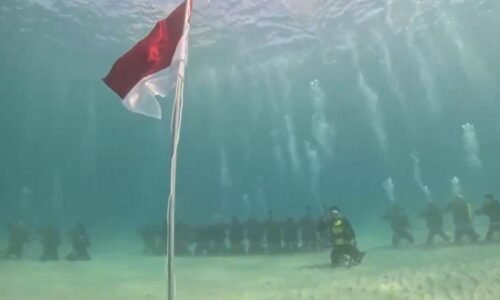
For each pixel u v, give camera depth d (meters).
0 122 55.12
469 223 12.23
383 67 42.12
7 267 13.05
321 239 14.54
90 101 49.41
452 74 46.97
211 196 68.19
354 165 65.69
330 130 59.84
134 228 33.59
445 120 58.66
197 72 36.25
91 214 62.66
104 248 19.45
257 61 34.41
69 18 27.73
